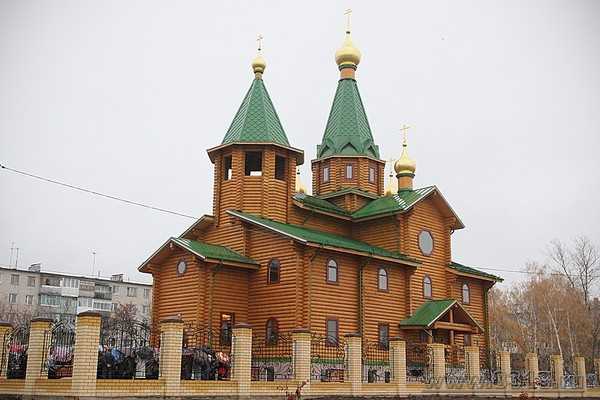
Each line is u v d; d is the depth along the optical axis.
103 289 87.12
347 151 44.47
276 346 32.47
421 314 37.38
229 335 33.38
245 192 36.69
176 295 34.25
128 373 22.39
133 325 24.08
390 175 49.41
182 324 21.12
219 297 33.44
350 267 35.16
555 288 69.56
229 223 36.69
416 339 37.06
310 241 32.28
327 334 33.06
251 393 22.52
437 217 41.81
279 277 33.59
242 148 37.22
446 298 40.97
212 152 38.34
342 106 46.09
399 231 38.81
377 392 26.75
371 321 35.47
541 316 69.38
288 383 23.73
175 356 20.75
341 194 42.62
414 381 29.75
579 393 37.28
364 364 33.38
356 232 40.97
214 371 24.92
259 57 40.06
